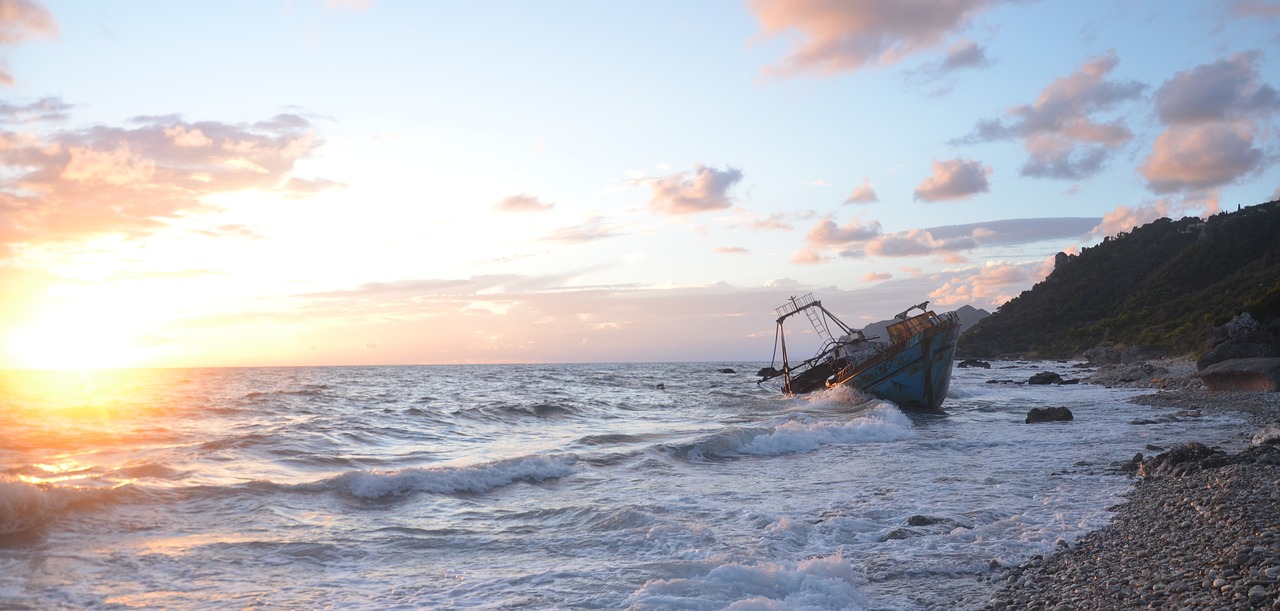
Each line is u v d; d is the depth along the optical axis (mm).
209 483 15414
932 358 34938
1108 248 183250
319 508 13742
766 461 20469
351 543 11383
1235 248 145625
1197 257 148125
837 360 42562
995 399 46188
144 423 28953
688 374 125688
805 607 8008
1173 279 147750
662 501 14555
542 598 8641
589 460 19859
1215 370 41344
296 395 50875
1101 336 142500
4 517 11188
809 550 10680
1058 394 50688
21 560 10023
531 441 25500
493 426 31109
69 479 15180
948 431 27391
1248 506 10602
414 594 8938
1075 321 164000
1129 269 172875
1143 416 31703
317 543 11289
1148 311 139625
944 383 36000
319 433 24609
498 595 8812
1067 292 175250
